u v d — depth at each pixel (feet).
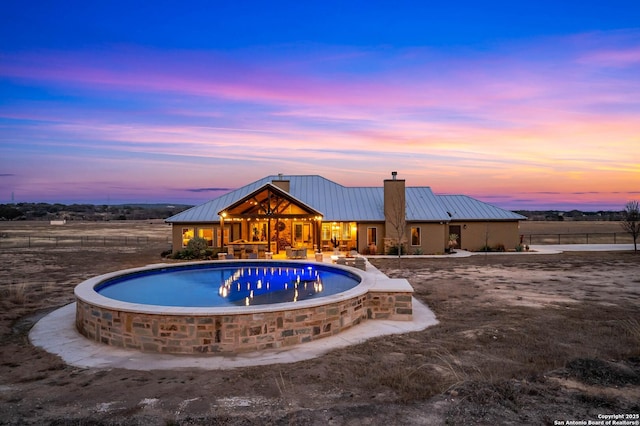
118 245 125.59
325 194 109.50
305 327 30.22
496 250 103.45
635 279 58.18
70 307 41.70
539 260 82.69
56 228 256.32
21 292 48.37
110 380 22.59
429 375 22.09
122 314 29.12
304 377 22.38
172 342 27.94
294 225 102.06
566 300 44.04
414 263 78.74
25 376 23.50
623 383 20.84
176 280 52.49
